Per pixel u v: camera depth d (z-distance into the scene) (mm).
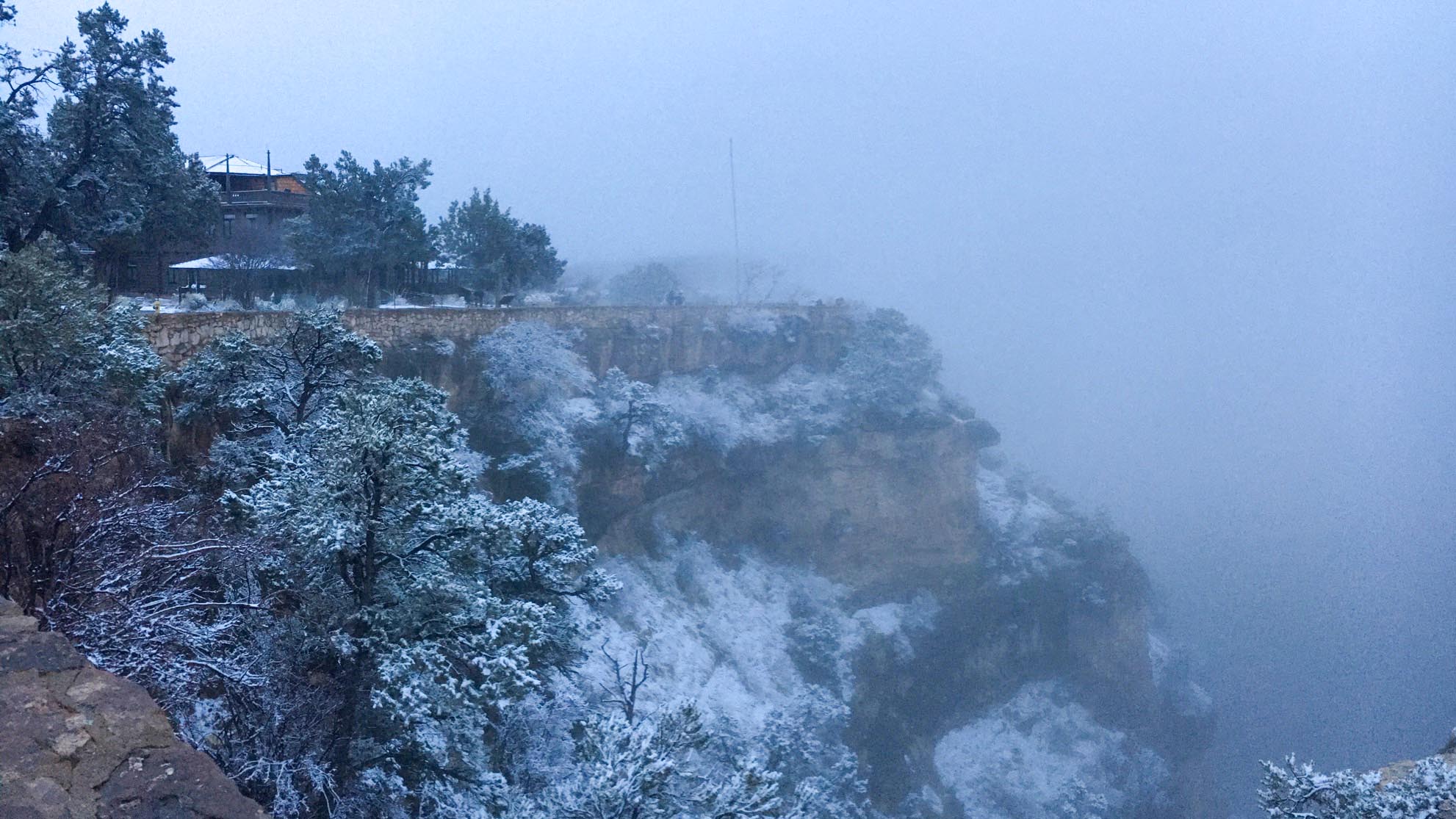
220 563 13977
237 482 19188
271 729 13180
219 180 57562
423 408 19531
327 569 15234
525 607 15891
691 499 47250
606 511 40625
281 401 21141
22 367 15633
